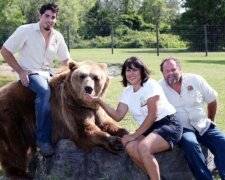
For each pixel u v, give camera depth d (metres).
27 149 6.13
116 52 32.00
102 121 5.96
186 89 5.70
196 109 5.74
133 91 5.38
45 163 6.10
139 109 5.32
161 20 73.75
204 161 5.44
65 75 5.97
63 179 5.78
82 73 5.50
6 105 6.00
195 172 5.44
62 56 6.45
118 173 5.73
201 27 35.75
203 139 5.79
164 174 5.73
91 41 45.00
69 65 5.71
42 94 5.81
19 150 6.02
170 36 45.91
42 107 5.78
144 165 5.14
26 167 6.13
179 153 5.76
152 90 5.18
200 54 29.28
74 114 5.71
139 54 28.88
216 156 5.68
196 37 35.59
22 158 6.07
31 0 49.03
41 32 6.10
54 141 6.06
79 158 5.82
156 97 5.16
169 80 5.67
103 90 5.82
